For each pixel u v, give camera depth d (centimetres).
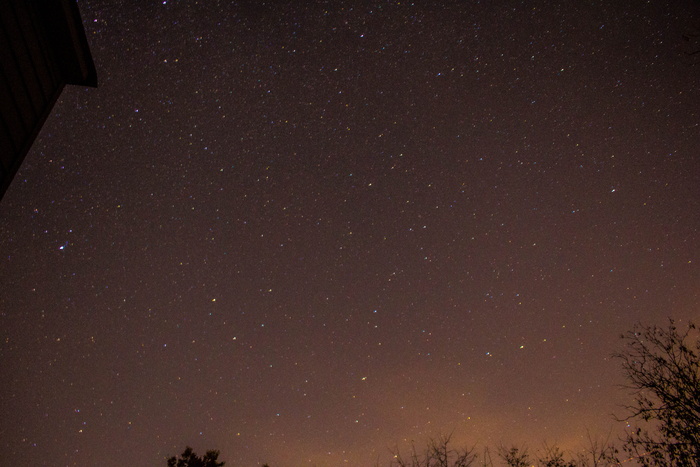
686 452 430
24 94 279
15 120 271
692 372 457
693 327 471
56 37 305
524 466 570
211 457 738
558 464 548
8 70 262
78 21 316
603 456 515
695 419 438
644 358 496
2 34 255
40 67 296
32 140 291
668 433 449
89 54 335
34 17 287
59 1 289
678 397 454
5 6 257
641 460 466
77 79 335
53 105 316
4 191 266
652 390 476
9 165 267
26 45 279
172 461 727
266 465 705
